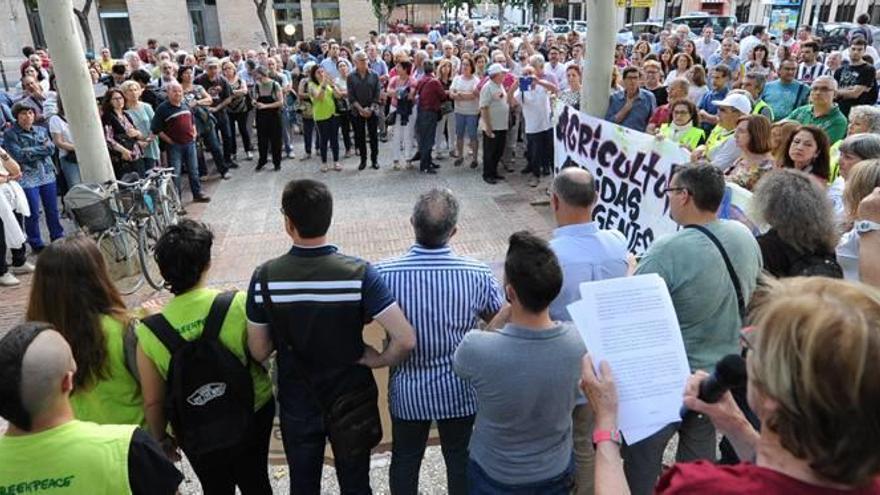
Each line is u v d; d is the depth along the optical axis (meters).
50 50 5.67
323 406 2.30
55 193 6.74
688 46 11.16
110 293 2.25
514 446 2.01
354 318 2.25
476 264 2.46
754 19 38.91
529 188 8.37
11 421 1.56
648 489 2.39
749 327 1.10
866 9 39.25
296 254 2.24
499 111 8.31
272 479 3.16
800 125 4.10
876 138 3.55
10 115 8.35
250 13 27.72
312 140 11.31
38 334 1.59
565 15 45.59
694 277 2.28
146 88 8.68
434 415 2.44
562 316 2.54
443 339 2.39
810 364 0.90
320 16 29.08
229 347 2.28
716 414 1.38
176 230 2.28
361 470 2.41
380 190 8.46
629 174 4.28
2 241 5.73
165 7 26.67
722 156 4.97
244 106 9.78
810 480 0.96
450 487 2.59
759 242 2.61
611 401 1.63
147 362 2.22
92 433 1.60
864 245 2.42
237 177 9.38
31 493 1.55
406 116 9.34
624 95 6.60
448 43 11.85
